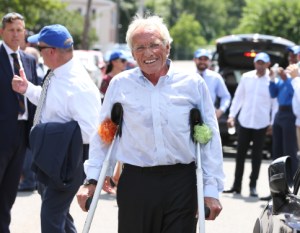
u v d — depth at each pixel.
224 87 14.07
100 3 78.81
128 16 92.62
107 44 74.19
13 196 8.77
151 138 5.89
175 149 5.92
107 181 6.28
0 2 37.56
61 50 7.33
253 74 13.72
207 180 5.98
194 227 6.02
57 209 7.21
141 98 5.93
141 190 5.94
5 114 8.58
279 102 13.25
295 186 5.99
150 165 5.93
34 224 10.46
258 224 6.42
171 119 5.88
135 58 5.92
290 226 5.23
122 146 6.04
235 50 20.44
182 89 5.95
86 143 7.35
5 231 8.73
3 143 8.54
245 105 13.55
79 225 10.45
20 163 8.79
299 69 13.09
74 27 56.81
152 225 6.01
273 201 5.64
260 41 20.16
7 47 8.79
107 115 6.13
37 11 39.12
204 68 14.03
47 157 7.13
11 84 8.65
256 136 13.48
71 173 7.18
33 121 8.17
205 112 6.03
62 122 7.33
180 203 5.92
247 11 51.28
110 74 13.34
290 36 47.84
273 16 48.16
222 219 11.12
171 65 6.01
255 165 13.45
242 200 12.97
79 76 7.38
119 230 6.09
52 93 7.36
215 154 6.01
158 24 5.92
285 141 13.19
